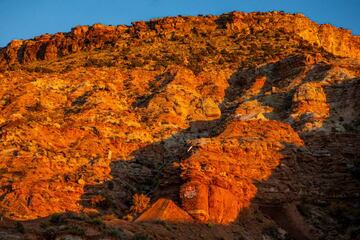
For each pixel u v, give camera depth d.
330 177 89.81
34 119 102.56
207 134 105.25
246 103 110.19
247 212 81.19
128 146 98.38
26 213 80.75
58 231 65.06
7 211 80.50
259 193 84.00
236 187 81.75
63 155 93.31
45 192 84.31
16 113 105.50
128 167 94.12
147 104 111.06
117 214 84.00
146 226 72.94
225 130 93.00
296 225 82.19
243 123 94.00
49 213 81.94
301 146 92.12
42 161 90.44
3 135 95.38
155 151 98.88
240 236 77.19
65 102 112.56
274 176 86.12
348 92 105.69
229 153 85.69
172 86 115.31
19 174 88.19
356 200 87.75
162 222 75.19
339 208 85.75
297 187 86.81
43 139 96.19
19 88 113.44
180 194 78.75
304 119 100.31
